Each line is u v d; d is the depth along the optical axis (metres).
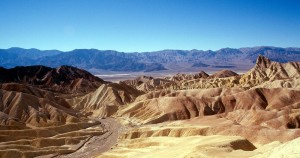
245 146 68.50
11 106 159.25
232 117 129.75
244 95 157.50
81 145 121.38
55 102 188.00
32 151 108.06
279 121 114.25
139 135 120.69
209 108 156.12
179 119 152.12
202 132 104.88
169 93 191.25
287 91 155.88
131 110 169.50
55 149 113.50
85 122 155.00
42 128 133.62
